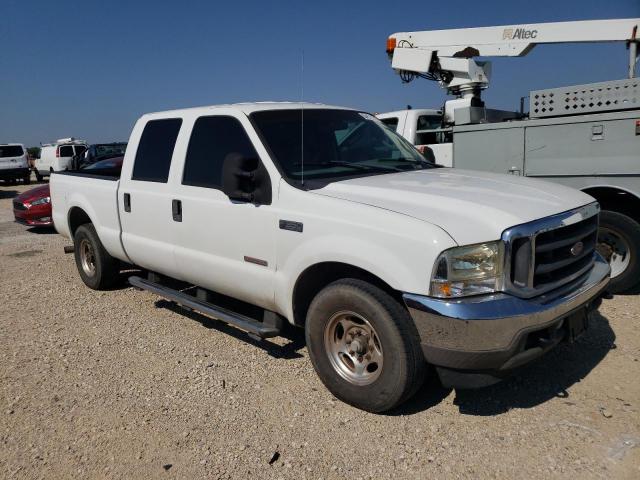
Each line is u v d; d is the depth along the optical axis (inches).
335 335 145.9
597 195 220.4
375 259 128.3
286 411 143.5
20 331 209.6
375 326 132.3
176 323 210.7
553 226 128.7
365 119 198.1
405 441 128.5
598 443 124.1
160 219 196.1
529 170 231.0
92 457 127.2
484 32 322.7
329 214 139.8
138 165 210.5
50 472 122.6
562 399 143.9
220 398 151.3
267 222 154.8
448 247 118.9
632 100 204.7
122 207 217.0
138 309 229.5
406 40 345.7
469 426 133.6
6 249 386.9
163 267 201.5
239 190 157.3
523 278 123.4
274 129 166.9
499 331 118.1
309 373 164.7
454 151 255.4
